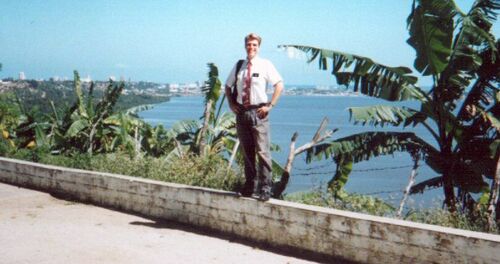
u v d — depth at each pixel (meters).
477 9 9.31
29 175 9.99
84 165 10.24
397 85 9.36
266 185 6.11
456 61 9.40
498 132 9.14
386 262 5.03
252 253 5.75
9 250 5.77
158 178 8.54
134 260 5.43
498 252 4.34
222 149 13.46
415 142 9.58
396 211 6.57
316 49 9.49
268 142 6.13
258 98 6.03
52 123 18.27
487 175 9.16
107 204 8.27
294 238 5.77
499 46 9.41
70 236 6.41
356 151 9.43
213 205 6.66
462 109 9.85
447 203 9.20
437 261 4.69
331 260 5.45
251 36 6.08
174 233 6.59
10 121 21.00
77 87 17.80
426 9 8.97
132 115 17.00
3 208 8.20
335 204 6.69
